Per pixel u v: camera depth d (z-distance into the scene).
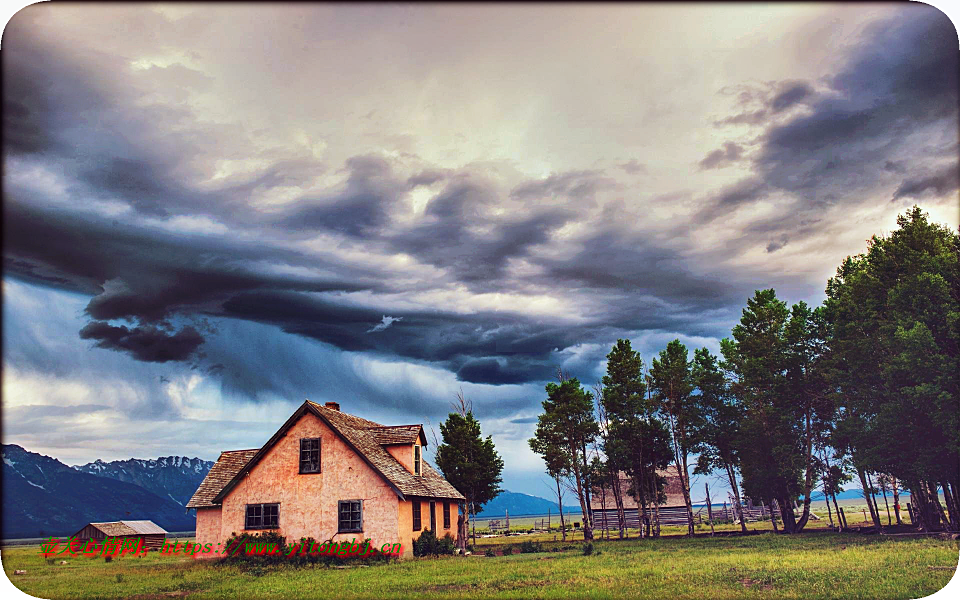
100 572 30.17
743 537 43.81
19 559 44.66
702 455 56.81
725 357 57.47
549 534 70.00
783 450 47.47
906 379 33.75
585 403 60.44
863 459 37.75
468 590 19.28
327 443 33.91
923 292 33.28
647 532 57.91
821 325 48.31
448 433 65.69
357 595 18.92
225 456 42.91
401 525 32.69
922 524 39.44
